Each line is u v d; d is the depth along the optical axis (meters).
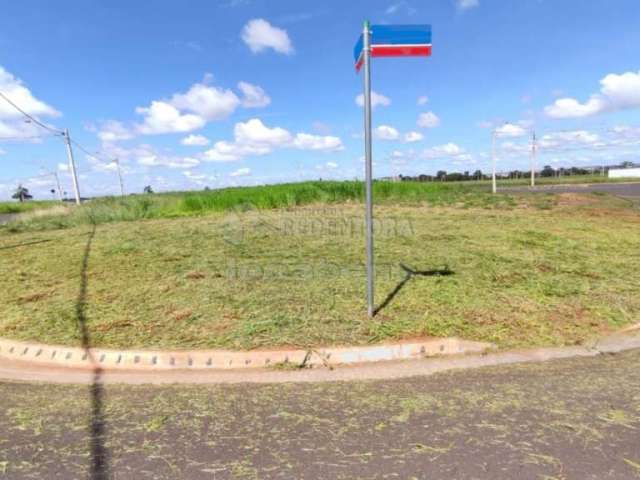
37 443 1.70
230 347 2.57
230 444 1.66
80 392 2.15
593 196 13.50
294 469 1.50
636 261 4.63
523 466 1.49
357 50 2.72
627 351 2.54
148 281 4.10
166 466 1.53
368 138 2.74
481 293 3.51
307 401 2.01
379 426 1.77
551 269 4.31
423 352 2.54
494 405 1.92
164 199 15.64
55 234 8.22
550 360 2.44
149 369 2.43
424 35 2.52
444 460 1.53
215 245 6.09
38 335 2.80
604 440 1.64
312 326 2.84
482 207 10.92
